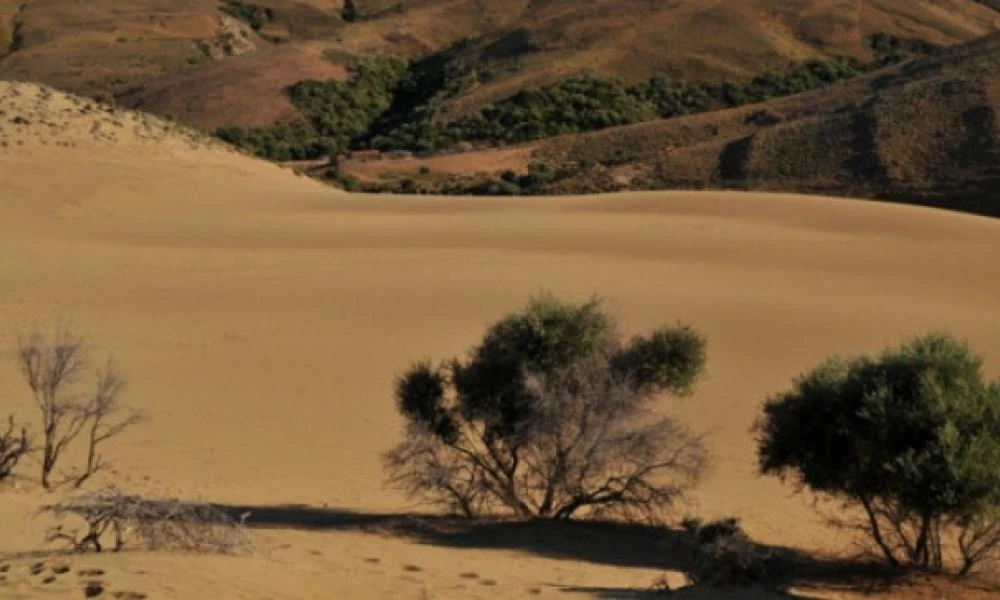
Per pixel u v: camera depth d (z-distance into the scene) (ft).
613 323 69.92
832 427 56.29
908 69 380.58
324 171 343.05
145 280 144.05
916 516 55.52
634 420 63.82
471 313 123.65
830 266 153.07
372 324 119.85
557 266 150.61
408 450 64.13
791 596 45.52
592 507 65.62
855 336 114.62
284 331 117.29
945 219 188.65
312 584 39.42
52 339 99.81
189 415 88.74
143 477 71.05
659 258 157.79
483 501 65.82
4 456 69.31
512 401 65.46
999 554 55.93
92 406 78.02
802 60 495.41
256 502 65.67
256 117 485.56
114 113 250.98
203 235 177.37
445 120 440.86
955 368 55.52
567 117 417.69
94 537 41.88
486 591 42.14
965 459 50.19
